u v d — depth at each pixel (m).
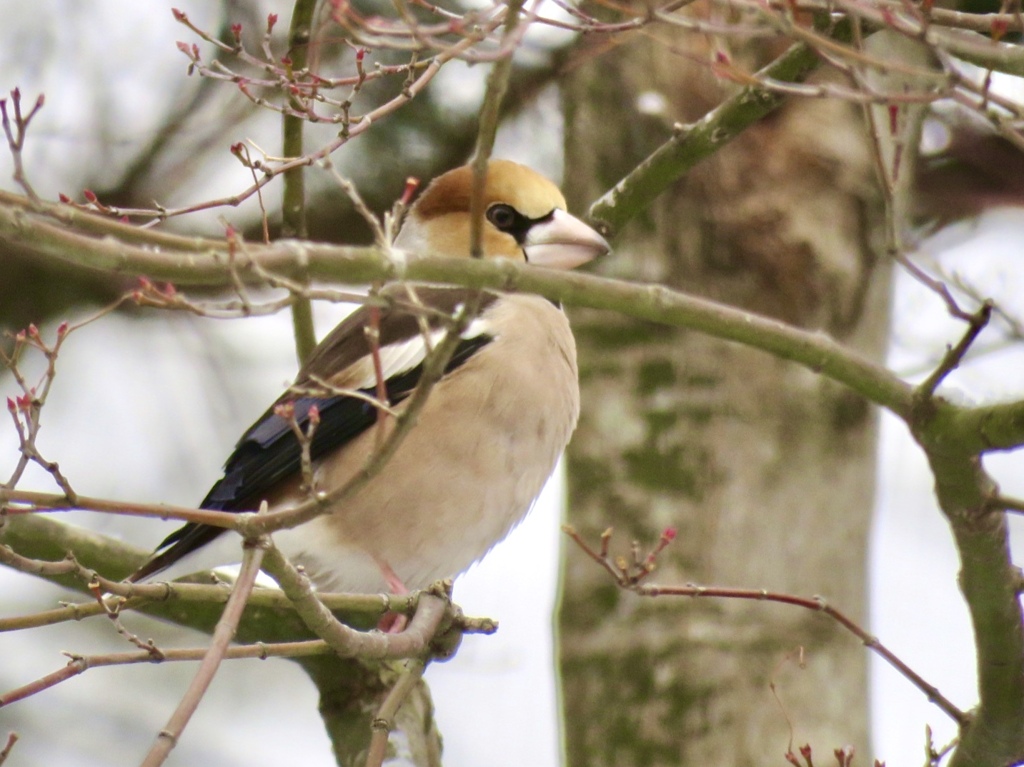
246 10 12.67
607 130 11.88
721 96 11.50
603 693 11.18
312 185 13.18
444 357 5.65
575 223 9.50
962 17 7.00
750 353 11.46
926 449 6.58
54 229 5.20
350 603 7.75
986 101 6.20
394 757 9.02
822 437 11.41
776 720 10.80
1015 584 6.71
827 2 6.85
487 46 9.83
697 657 10.98
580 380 11.79
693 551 11.18
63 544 8.95
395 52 12.24
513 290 6.14
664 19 6.70
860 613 11.33
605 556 7.43
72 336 14.79
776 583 11.10
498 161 9.97
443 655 7.95
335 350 9.69
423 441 9.02
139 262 5.34
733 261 11.41
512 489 9.23
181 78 13.64
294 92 7.36
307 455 5.99
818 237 11.41
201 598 6.88
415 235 10.05
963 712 7.17
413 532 9.09
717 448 11.34
